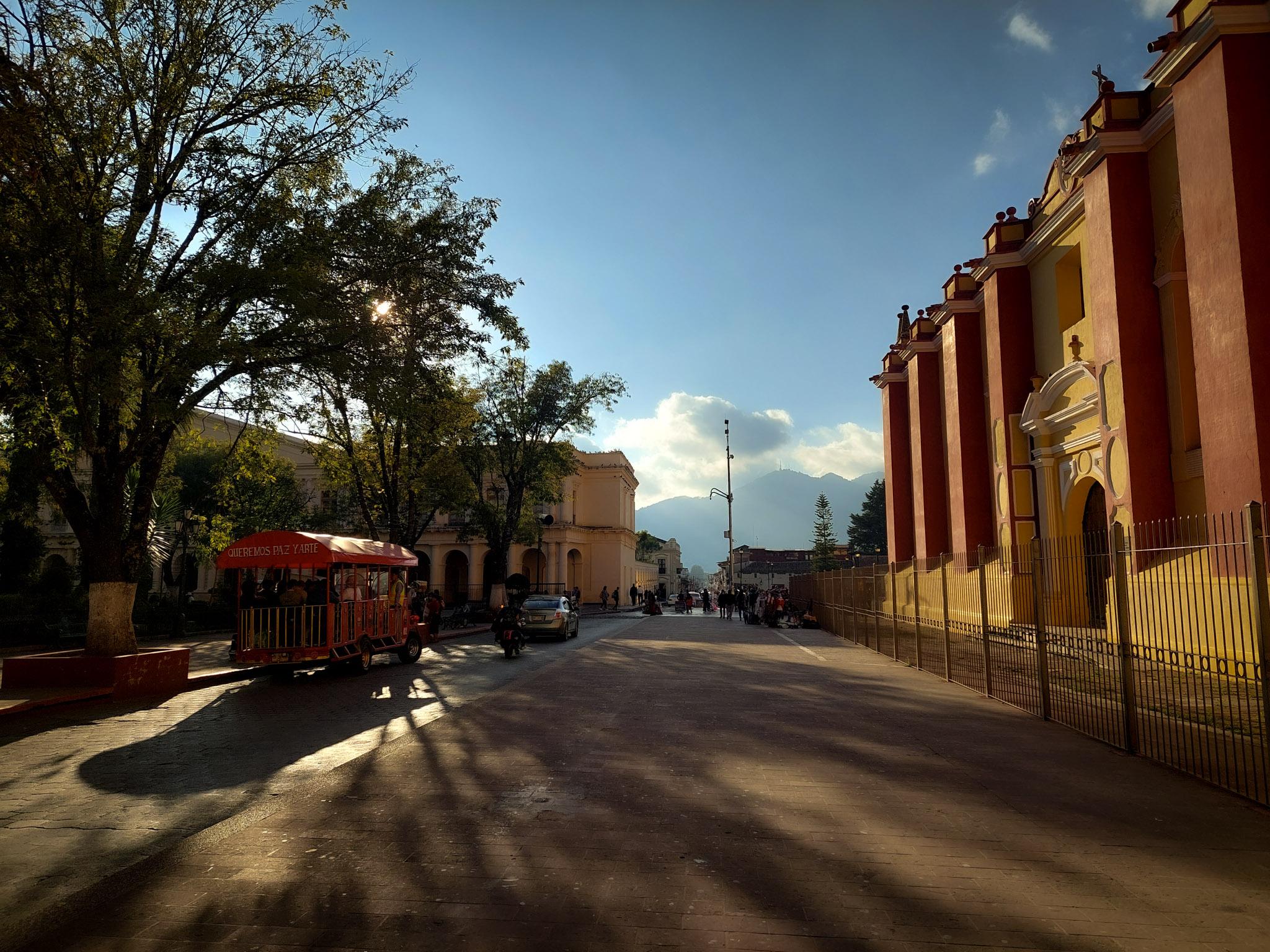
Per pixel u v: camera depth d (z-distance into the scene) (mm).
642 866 4422
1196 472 13211
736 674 14094
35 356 10336
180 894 4070
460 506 32156
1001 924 3646
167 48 12023
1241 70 11477
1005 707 10172
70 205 10312
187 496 28688
